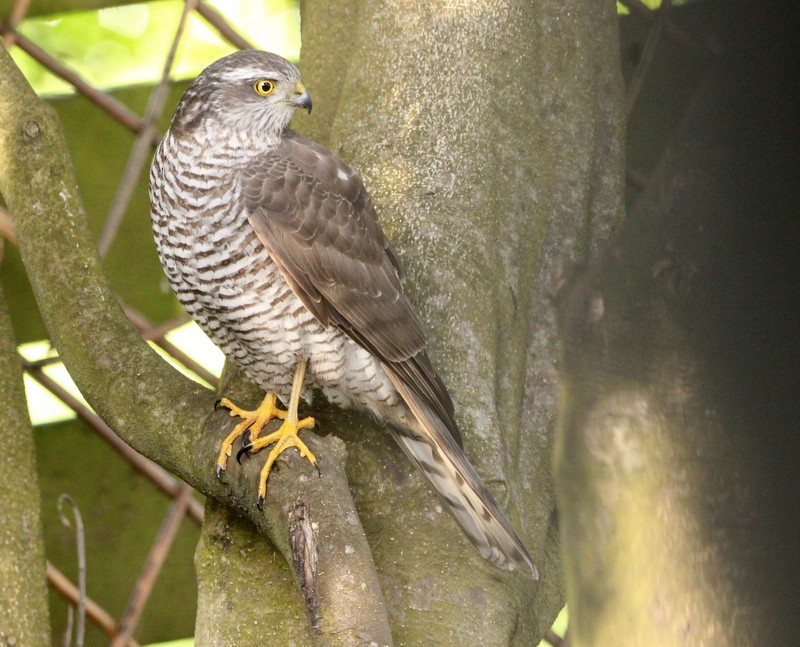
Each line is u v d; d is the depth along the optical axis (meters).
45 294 6.34
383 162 6.70
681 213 2.78
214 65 6.38
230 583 5.82
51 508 9.91
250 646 5.59
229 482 5.60
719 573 2.28
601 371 2.79
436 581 5.67
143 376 6.00
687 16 2.96
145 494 10.02
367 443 6.26
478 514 5.63
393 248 6.45
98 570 10.04
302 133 7.76
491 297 6.43
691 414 2.44
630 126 7.33
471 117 6.71
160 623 10.20
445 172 6.59
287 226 6.16
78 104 10.01
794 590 2.09
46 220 6.45
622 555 2.54
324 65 7.86
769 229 2.14
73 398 9.78
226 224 6.17
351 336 6.24
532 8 7.04
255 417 5.88
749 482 2.20
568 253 6.94
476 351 6.24
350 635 4.47
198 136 6.22
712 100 2.59
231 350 6.66
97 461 9.93
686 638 2.33
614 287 2.93
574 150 7.09
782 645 2.12
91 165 10.11
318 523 4.88
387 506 5.95
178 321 9.98
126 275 10.20
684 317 2.58
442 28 6.87
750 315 2.19
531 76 6.97
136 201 10.11
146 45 12.92
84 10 10.09
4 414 6.74
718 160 2.41
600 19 7.33
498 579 5.73
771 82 2.18
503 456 6.12
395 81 6.88
